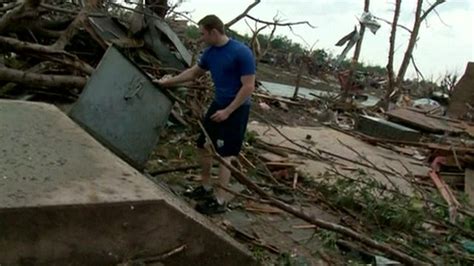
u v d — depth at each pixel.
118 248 2.57
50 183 2.59
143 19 9.02
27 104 3.84
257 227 4.86
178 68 9.08
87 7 8.33
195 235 2.80
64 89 6.75
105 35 8.52
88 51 8.43
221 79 4.69
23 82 6.26
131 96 4.64
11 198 2.35
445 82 23.38
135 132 4.65
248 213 5.19
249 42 9.96
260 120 10.48
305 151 8.41
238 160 6.30
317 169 7.21
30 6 6.88
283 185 6.05
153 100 4.79
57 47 6.99
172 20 10.98
